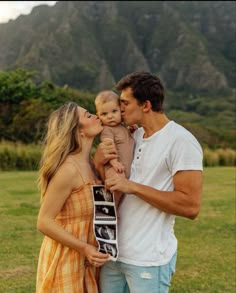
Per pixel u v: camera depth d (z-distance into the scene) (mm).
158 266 3285
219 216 10359
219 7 162500
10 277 6301
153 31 150375
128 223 3344
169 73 136625
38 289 3447
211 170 20906
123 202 3387
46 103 25797
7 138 23688
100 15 151125
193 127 36875
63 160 3357
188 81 133625
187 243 8195
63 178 3316
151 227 3307
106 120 3389
